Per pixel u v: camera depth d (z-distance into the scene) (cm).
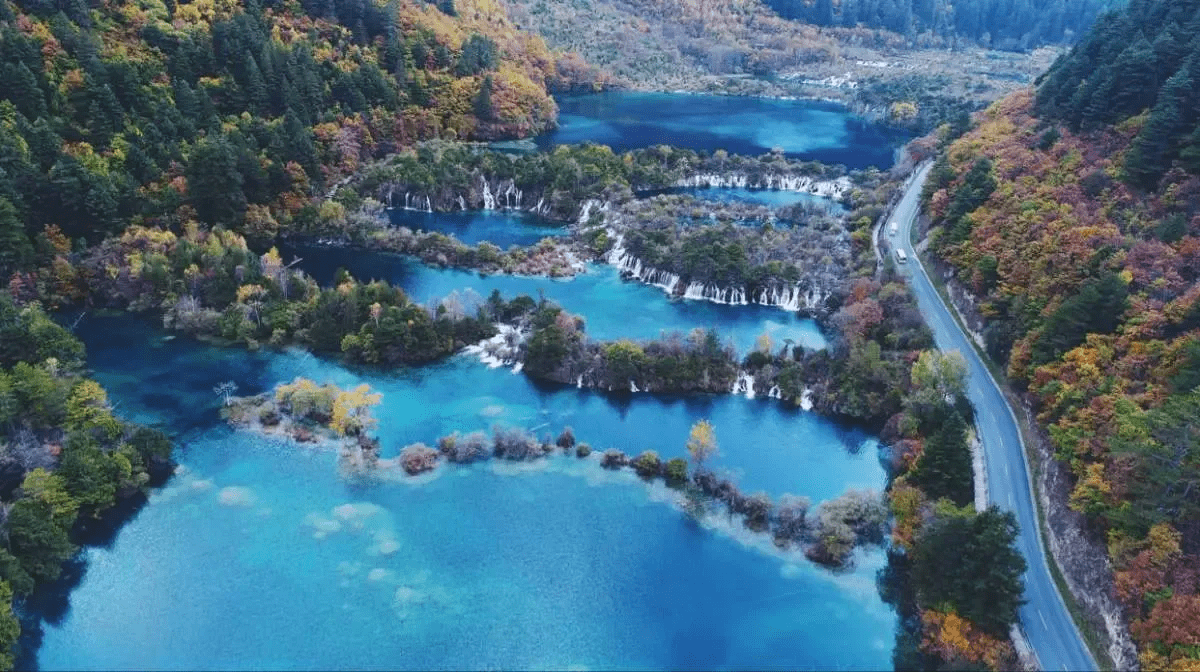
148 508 11444
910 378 13800
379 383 14738
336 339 15700
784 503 11550
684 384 14775
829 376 14550
